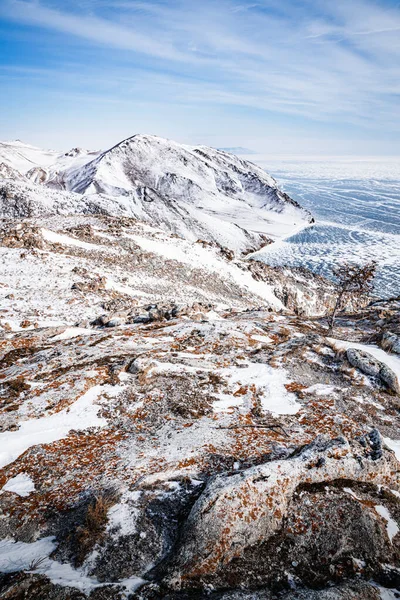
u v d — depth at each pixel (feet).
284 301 247.91
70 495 28.76
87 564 22.58
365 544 23.62
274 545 23.30
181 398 45.60
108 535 24.38
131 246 211.00
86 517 25.38
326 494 26.43
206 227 650.43
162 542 24.12
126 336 68.95
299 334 79.87
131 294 157.28
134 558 22.98
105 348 61.41
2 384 48.65
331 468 28.40
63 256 171.94
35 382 48.80
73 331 76.59
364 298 214.90
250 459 32.83
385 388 54.13
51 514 27.04
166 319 91.20
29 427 38.70
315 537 23.77
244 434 37.65
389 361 66.18
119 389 47.06
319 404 46.96
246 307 207.72
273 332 78.84
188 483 29.25
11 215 380.78
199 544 22.36
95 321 93.97
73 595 19.57
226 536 22.71
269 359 60.49
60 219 251.19
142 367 51.88
